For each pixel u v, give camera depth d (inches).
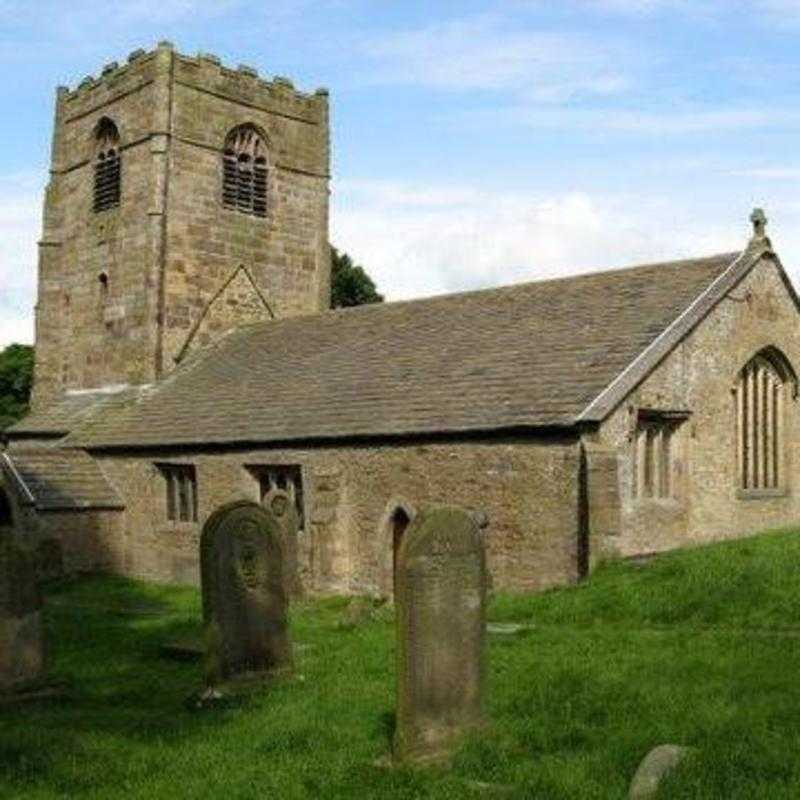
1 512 1151.6
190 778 362.3
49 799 347.9
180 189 1322.6
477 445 809.5
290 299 1438.2
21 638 530.0
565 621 594.9
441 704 378.0
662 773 312.8
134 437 1147.9
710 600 566.3
